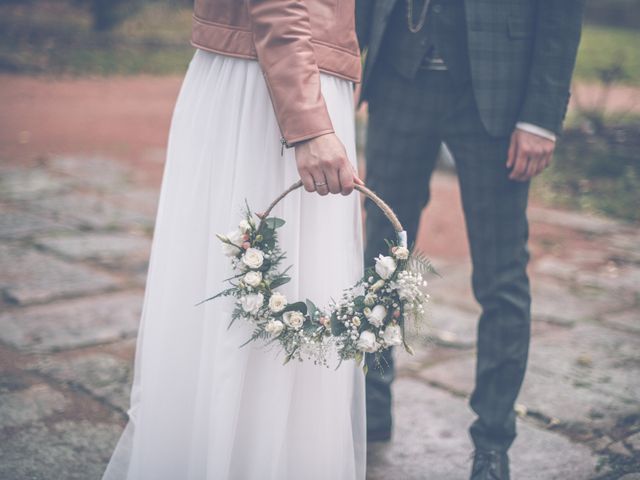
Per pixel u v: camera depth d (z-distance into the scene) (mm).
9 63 11445
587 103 10461
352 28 1838
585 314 3996
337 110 1819
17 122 8109
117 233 4910
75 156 6918
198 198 1820
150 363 1881
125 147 7422
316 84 1686
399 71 2326
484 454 2402
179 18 18312
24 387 2938
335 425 1876
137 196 5797
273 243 1739
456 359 3418
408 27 2299
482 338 2416
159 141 7805
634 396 3121
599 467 2607
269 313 1735
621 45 18172
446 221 5566
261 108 1771
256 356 1820
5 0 17203
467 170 2330
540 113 2205
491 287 2359
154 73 12195
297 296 1818
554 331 3758
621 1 23172
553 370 3316
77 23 16219
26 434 2621
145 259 4469
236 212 1774
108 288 3986
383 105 2402
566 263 4828
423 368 3318
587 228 5637
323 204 1813
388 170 2430
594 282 4500
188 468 1896
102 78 11352
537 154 2223
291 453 1877
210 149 1804
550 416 2934
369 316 1715
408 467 2574
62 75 11211
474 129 2277
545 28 2203
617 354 3520
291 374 1818
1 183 5891
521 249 2361
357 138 7441
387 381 2668
